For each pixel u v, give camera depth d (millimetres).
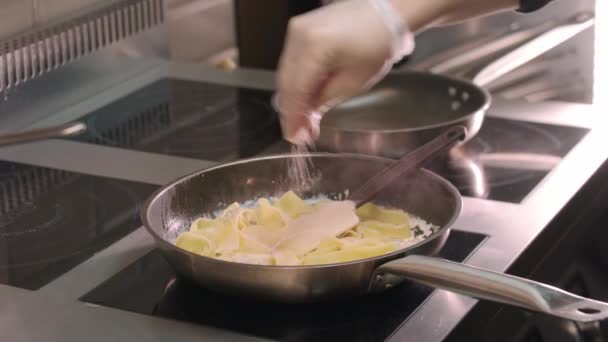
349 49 824
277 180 1027
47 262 922
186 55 1737
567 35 1627
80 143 1271
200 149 1246
